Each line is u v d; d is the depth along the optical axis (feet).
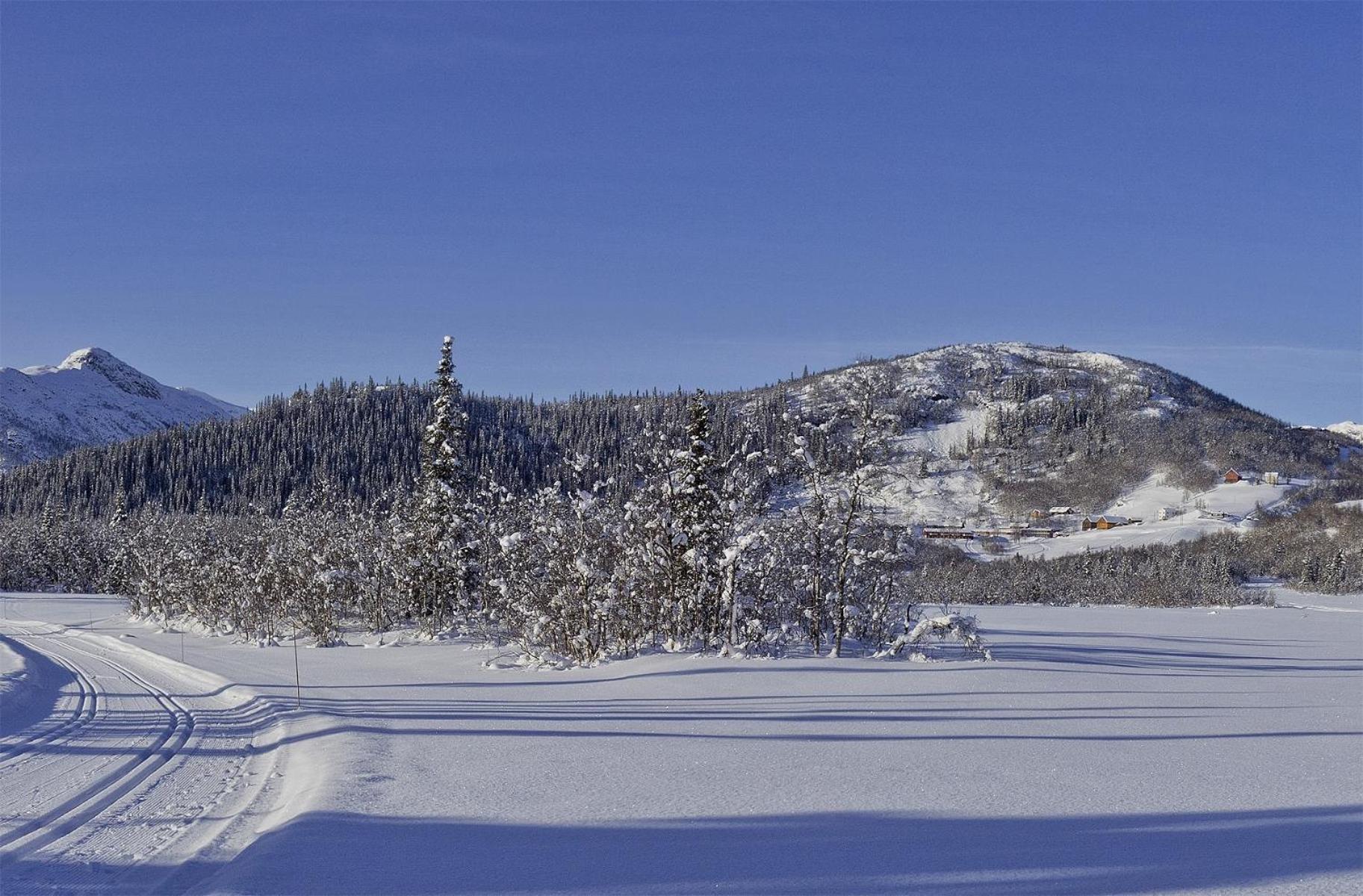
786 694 45.52
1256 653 79.82
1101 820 22.68
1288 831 21.45
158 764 34.19
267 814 26.40
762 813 23.62
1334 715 41.37
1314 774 28.43
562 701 46.47
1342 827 21.88
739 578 64.90
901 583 74.08
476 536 97.71
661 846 20.74
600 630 68.90
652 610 69.00
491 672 63.93
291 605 97.35
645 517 71.05
